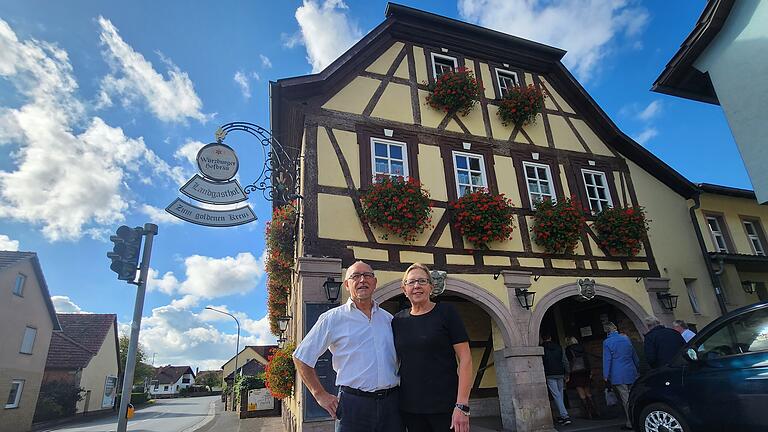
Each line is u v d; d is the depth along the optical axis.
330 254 7.57
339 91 8.88
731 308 10.82
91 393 29.69
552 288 9.02
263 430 13.52
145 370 54.31
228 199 6.61
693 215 11.38
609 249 9.93
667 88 9.12
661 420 4.91
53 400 23.89
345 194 8.09
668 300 9.83
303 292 7.14
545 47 11.44
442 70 10.35
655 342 6.26
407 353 3.02
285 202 8.45
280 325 12.23
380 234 8.02
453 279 8.19
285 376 7.59
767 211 13.10
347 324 3.09
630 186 11.14
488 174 9.61
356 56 9.11
